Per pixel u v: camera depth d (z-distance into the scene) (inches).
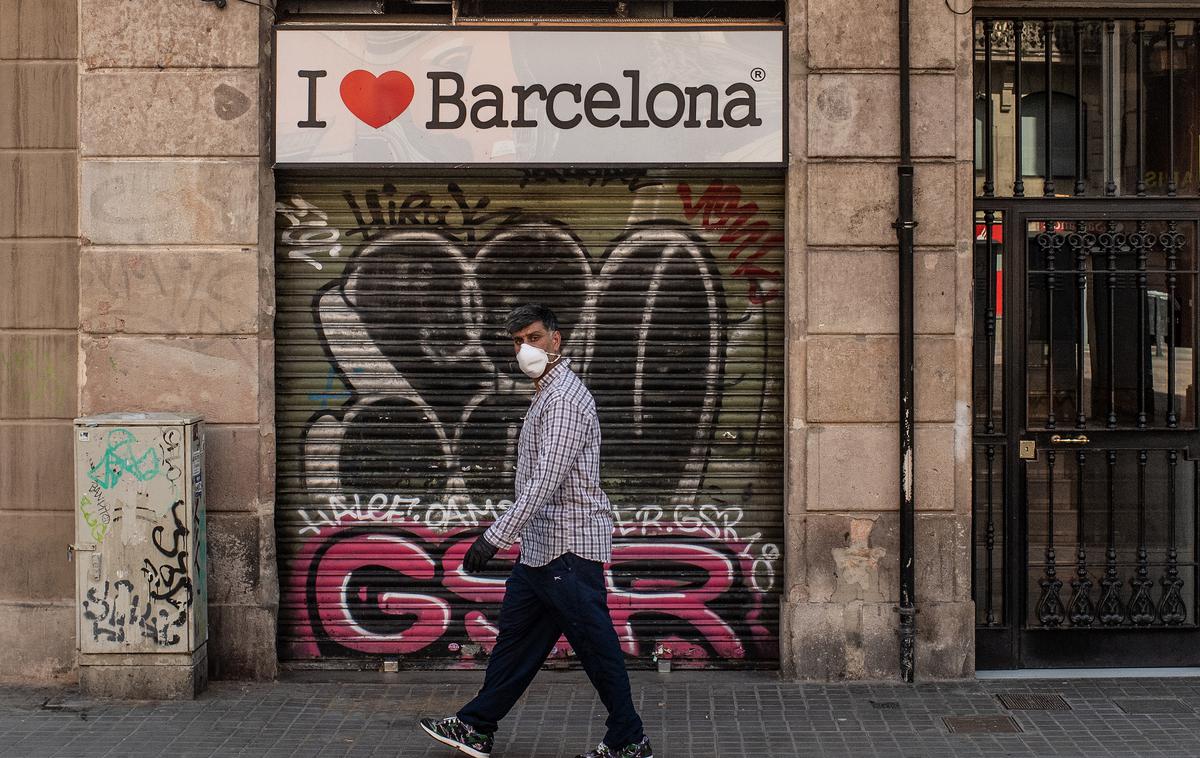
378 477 252.7
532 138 246.8
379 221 251.4
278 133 246.2
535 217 251.8
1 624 247.8
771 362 252.2
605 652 194.9
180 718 224.5
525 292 252.2
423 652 254.2
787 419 248.5
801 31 243.3
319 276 251.8
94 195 243.3
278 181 250.5
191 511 231.9
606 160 246.7
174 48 242.4
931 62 242.4
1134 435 253.6
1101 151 253.8
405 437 253.0
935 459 245.0
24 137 245.4
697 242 251.6
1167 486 254.7
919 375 244.4
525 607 200.2
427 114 246.7
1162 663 254.4
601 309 252.4
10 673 247.8
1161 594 254.4
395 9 253.4
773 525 253.1
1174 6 249.4
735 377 252.5
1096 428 253.3
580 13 253.6
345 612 253.6
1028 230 253.3
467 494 253.3
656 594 253.4
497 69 246.1
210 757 205.8
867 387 244.5
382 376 252.5
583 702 235.0
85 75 242.7
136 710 228.5
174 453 230.4
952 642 246.5
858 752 208.4
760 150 245.8
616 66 245.9
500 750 209.8
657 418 252.8
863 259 244.1
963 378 245.0
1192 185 254.2
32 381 247.4
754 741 213.6
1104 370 253.6
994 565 254.5
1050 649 254.7
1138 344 253.6
